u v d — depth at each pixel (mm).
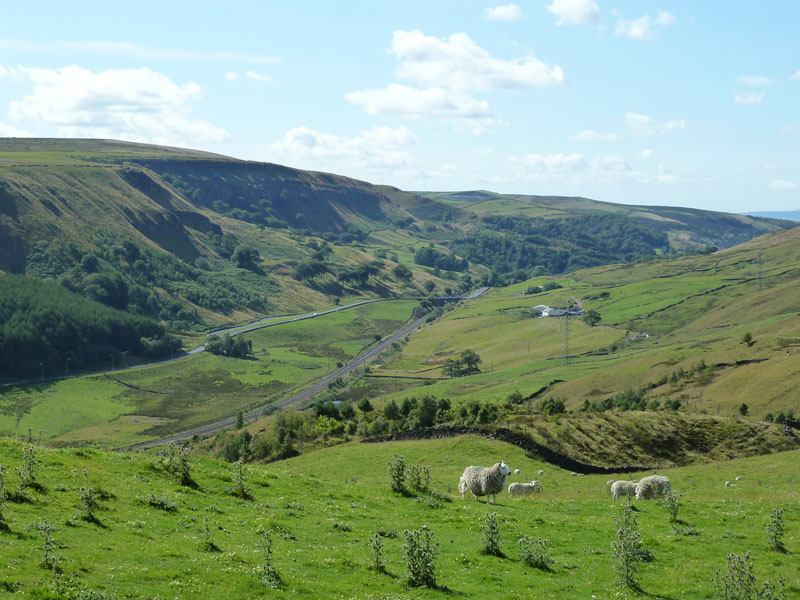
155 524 26422
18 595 18422
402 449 68312
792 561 27141
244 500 32188
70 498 27234
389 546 27625
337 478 58438
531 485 45625
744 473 53906
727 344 157875
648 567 26766
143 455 36406
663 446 68188
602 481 54219
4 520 23547
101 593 19000
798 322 170625
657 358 157750
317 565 24188
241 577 21969
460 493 40875
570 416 74875
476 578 24531
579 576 25625
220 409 194125
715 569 26156
